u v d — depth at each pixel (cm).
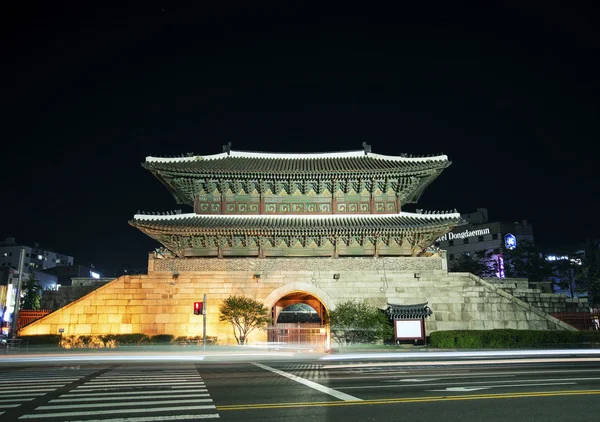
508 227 12431
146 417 1248
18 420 1230
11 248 13025
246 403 1441
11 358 3453
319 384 1859
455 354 3688
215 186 4969
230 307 4244
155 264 4525
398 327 4266
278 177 4825
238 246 4781
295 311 6000
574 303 5391
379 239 4769
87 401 1494
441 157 4944
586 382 1839
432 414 1267
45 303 5059
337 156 5594
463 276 4597
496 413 1273
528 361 2955
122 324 4344
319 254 4791
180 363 3045
